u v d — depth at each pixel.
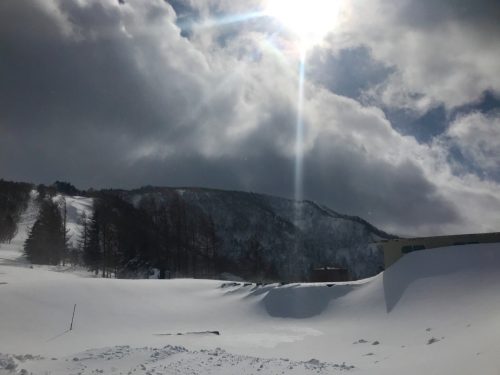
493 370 9.38
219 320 27.64
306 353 17.77
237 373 11.11
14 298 25.86
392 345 17.72
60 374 10.86
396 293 26.39
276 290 31.77
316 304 29.17
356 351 17.30
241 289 33.19
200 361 12.52
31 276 42.34
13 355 12.97
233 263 98.31
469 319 18.44
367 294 28.30
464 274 24.30
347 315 26.47
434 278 25.48
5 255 68.31
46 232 70.50
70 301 27.11
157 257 80.44
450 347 13.22
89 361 12.52
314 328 24.95
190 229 103.62
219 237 114.75
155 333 23.59
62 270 60.69
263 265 103.94
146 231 90.75
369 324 23.69
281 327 25.75
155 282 34.09
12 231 86.19
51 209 81.56
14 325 22.19
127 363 12.27
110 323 24.78
